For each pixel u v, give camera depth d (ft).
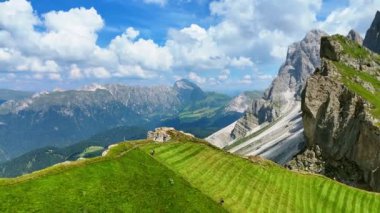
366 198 341.21
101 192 242.99
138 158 304.50
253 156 388.37
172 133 386.73
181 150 344.28
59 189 231.71
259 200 297.12
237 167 340.59
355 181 559.79
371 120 543.80
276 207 294.25
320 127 640.58
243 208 279.69
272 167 365.40
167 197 263.29
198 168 318.65
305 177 359.25
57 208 214.90
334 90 646.33
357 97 611.06
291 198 315.37
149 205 247.70
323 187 346.54
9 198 209.56
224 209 271.69
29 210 205.98
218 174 318.86
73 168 257.55
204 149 361.30
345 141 599.98
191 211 256.73
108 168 272.51
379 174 517.14
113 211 229.45
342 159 599.16
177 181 288.51
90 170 262.06
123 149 314.14
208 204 271.08
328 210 312.09
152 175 285.23
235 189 302.66
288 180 346.33
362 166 554.46
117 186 255.09
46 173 243.19
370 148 537.24
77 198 229.25
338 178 584.81
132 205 241.76
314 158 637.30
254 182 323.78
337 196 335.06
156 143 347.77
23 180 229.25
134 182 267.80
